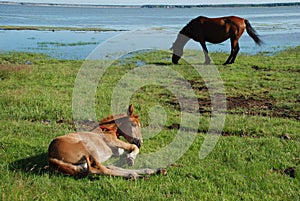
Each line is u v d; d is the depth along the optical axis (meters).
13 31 37.25
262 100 10.34
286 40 28.41
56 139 5.28
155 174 5.34
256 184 5.03
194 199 4.64
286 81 12.53
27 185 4.80
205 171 5.46
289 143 6.58
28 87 11.06
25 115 8.11
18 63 16.31
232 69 14.91
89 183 4.97
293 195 4.77
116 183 4.97
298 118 8.65
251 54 20.02
